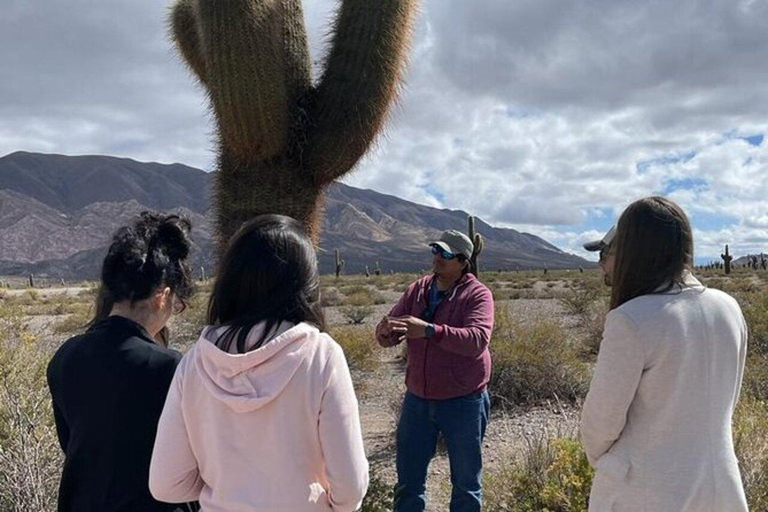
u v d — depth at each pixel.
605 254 2.80
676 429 2.26
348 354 12.80
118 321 2.43
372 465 6.36
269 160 4.45
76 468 2.38
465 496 4.24
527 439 5.61
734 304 2.43
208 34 4.13
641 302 2.32
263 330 2.02
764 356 9.25
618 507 2.31
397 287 41.47
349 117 4.50
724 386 2.32
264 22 4.15
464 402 4.25
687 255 2.37
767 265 69.75
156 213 2.61
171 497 2.12
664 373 2.26
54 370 2.48
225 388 1.98
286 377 1.96
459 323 4.30
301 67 4.60
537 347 9.57
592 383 2.37
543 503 4.47
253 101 4.15
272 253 2.08
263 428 1.97
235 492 1.97
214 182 4.61
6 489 4.05
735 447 4.63
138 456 2.32
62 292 51.34
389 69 4.59
